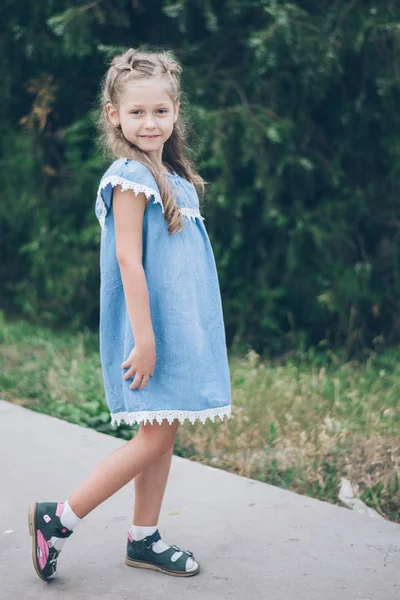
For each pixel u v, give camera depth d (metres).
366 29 7.64
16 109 9.02
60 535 2.89
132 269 2.71
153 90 2.80
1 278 9.50
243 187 8.13
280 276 8.34
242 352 8.07
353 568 3.04
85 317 8.77
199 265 2.86
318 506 3.57
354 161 8.34
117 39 8.31
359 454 4.42
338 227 8.12
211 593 2.87
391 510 3.87
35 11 8.17
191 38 8.25
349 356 8.02
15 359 6.77
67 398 5.50
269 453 4.55
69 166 8.60
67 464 4.11
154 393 2.79
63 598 2.85
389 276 8.40
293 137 8.00
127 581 2.96
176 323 2.78
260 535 3.30
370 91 8.06
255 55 7.61
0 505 3.63
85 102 8.61
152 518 3.01
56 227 8.77
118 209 2.74
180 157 3.10
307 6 7.95
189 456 4.56
